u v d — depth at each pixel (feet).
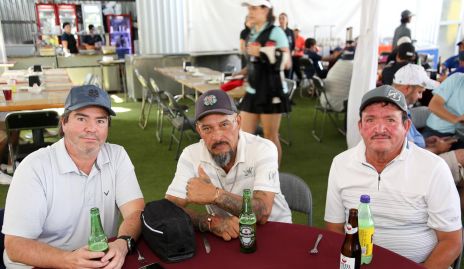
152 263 4.10
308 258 4.12
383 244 5.25
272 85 11.20
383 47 25.59
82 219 5.07
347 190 5.39
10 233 4.58
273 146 5.77
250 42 11.12
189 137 16.56
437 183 4.90
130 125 18.86
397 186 5.05
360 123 5.21
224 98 5.43
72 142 4.84
